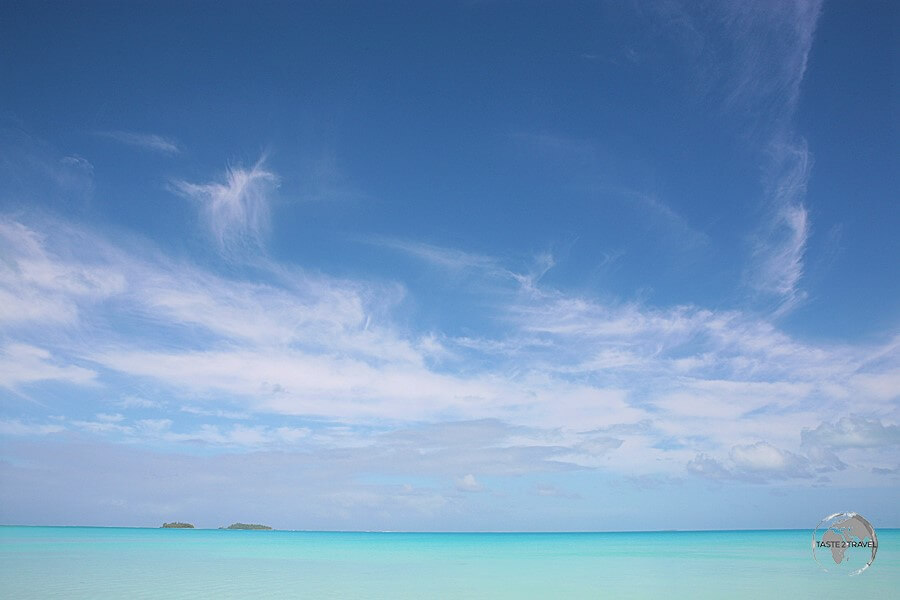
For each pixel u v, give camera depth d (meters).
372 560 44.88
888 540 64.88
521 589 27.12
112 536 81.38
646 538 103.81
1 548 50.81
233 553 50.59
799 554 49.69
